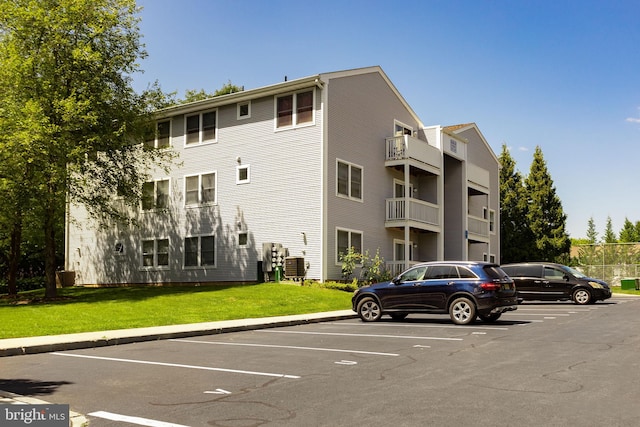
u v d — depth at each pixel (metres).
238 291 24.19
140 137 26.95
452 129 38.31
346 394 7.65
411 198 30.47
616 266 46.03
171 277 31.48
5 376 9.36
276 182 28.08
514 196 53.44
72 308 20.05
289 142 27.86
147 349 12.52
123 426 6.30
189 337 14.79
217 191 30.12
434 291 16.94
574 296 25.89
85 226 35.72
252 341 13.69
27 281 41.03
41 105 23.45
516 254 52.19
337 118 27.75
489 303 16.19
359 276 28.44
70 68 24.28
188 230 31.03
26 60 23.11
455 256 35.56
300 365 10.02
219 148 30.22
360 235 28.84
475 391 7.70
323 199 26.52
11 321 16.69
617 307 23.11
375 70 30.69
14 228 28.33
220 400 7.45
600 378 8.47
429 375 8.86
